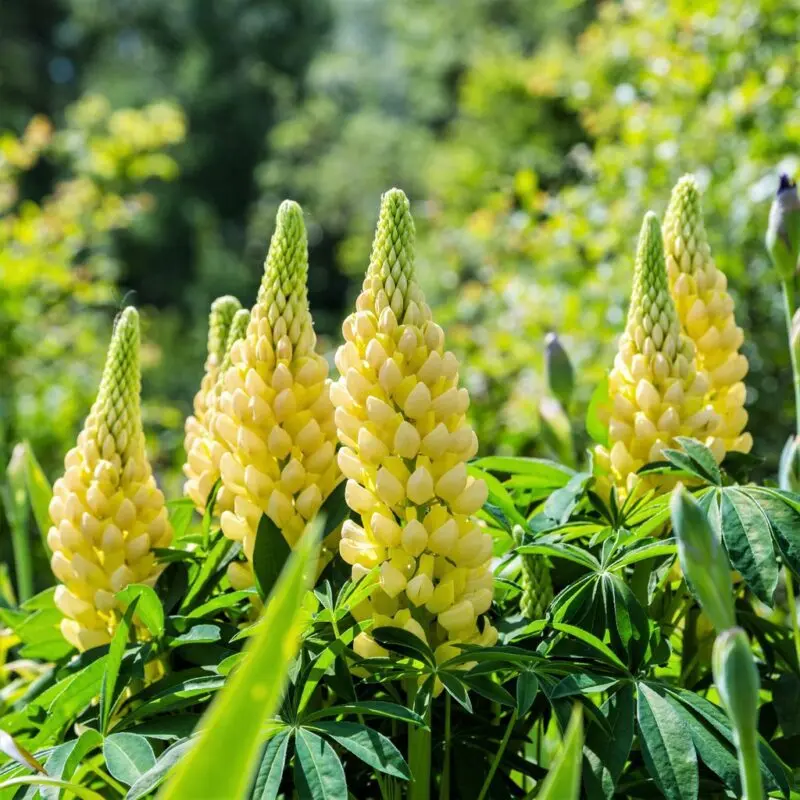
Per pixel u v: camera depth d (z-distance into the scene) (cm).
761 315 181
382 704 65
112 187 290
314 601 68
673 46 203
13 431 209
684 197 81
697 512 56
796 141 174
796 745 73
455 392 67
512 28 741
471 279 317
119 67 1023
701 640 78
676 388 76
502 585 75
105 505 75
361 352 68
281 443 70
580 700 69
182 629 73
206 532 77
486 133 478
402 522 68
